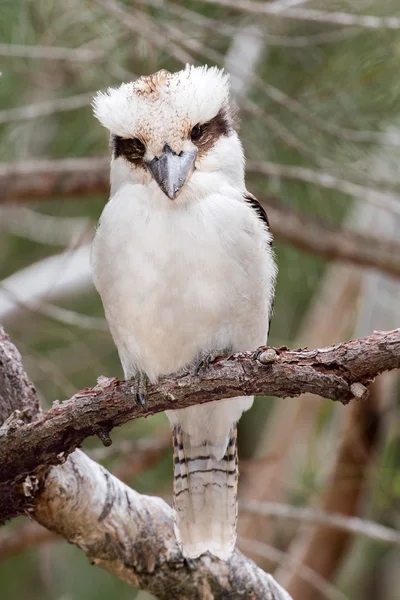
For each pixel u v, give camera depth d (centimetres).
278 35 1112
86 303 1391
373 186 1158
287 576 1271
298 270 1305
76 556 1324
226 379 645
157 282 740
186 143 771
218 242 741
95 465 777
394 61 1098
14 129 1212
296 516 1055
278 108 1131
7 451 691
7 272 1454
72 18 1087
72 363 1277
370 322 1371
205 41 1129
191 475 848
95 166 1190
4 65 1126
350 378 612
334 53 1123
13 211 1389
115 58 1098
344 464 1277
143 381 675
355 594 1510
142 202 758
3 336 740
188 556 795
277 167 1125
